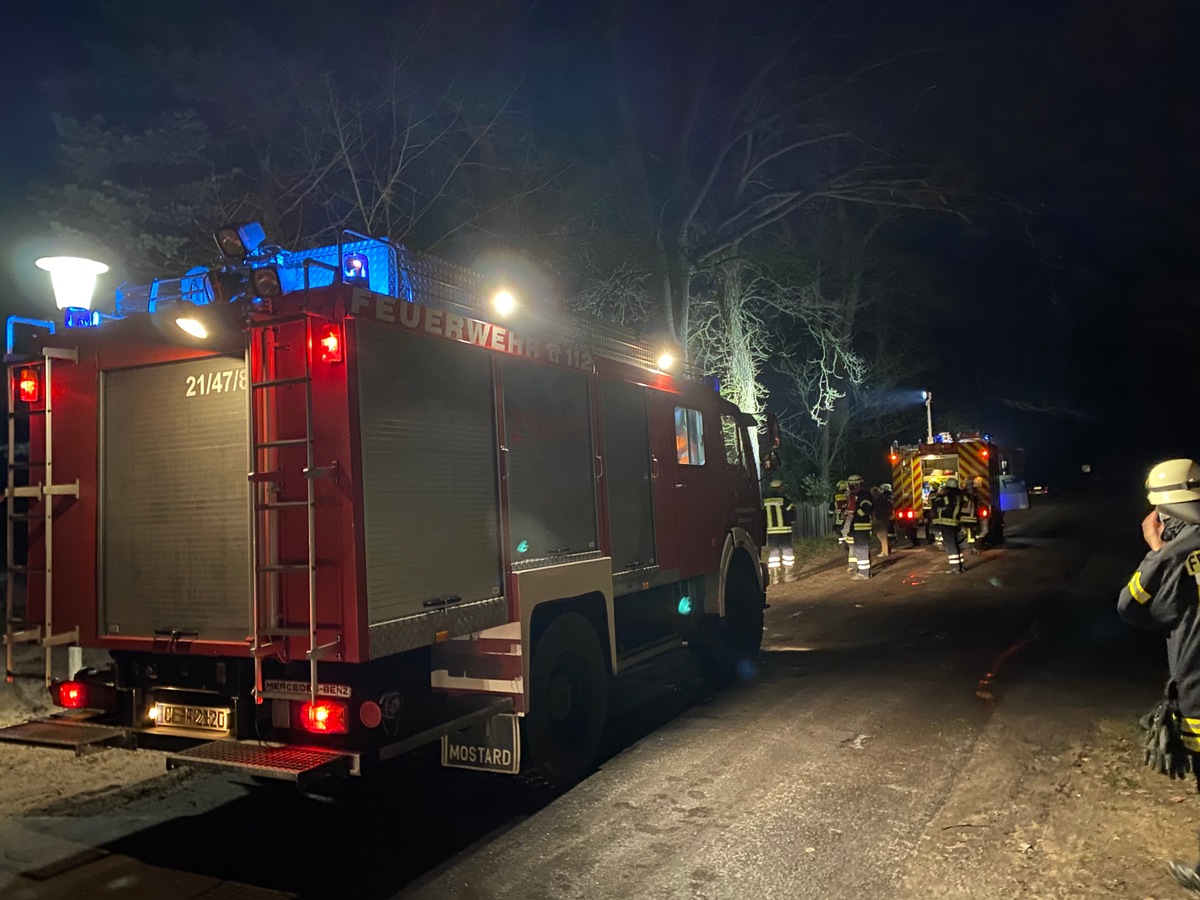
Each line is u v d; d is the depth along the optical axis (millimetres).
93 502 5082
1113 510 32656
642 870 4410
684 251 18141
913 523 21703
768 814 5047
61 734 4801
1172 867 3945
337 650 4305
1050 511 34062
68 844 4902
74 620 5105
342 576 4316
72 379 5199
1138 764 5562
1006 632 10336
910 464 21938
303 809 5426
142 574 4957
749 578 9109
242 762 4258
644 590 7137
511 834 4965
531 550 5695
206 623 4773
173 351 4895
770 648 10125
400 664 4832
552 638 5668
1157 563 3711
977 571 16312
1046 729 6398
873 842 4609
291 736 4555
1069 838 4551
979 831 4684
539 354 5961
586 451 6461
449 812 5352
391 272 4863
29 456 5312
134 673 4996
